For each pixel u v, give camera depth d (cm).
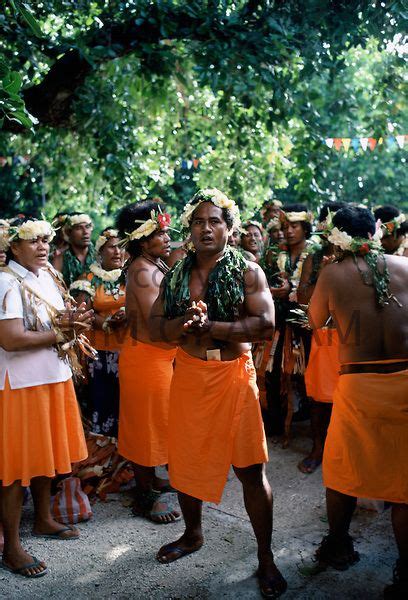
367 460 287
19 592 299
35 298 317
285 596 290
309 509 378
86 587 303
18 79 319
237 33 582
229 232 298
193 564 320
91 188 880
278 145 775
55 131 723
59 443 323
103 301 410
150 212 365
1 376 309
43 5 595
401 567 285
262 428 298
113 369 415
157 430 362
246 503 299
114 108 675
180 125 823
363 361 289
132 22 602
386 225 466
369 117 696
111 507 385
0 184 1185
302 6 596
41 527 346
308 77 633
